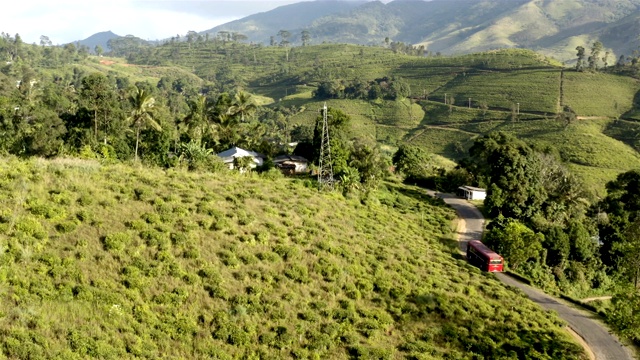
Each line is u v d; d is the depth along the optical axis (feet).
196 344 79.61
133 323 78.18
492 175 243.40
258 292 98.27
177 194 126.62
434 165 377.30
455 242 192.24
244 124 376.89
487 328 111.96
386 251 142.92
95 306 78.23
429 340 101.71
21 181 105.09
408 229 185.06
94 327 73.20
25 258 82.38
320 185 201.16
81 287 80.28
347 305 104.94
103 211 105.81
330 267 116.37
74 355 65.26
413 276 129.39
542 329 118.42
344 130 291.99
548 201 231.30
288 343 87.20
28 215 94.63
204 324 85.30
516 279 165.89
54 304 74.90
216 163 200.34
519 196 222.89
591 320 136.67
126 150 230.27
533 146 315.99
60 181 112.57
